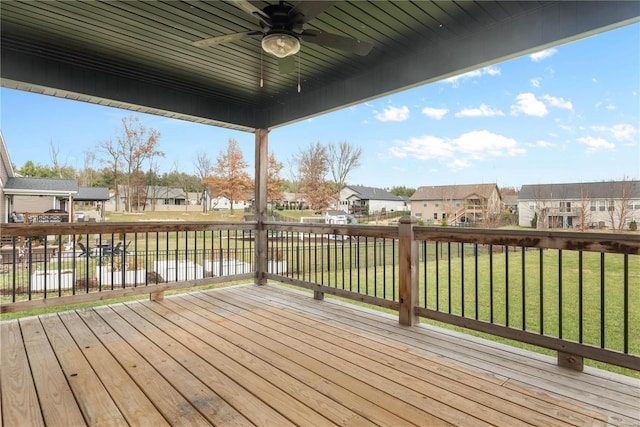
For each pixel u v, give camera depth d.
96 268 7.71
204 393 1.98
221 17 2.88
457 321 2.83
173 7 2.73
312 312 3.64
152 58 3.62
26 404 1.86
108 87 3.98
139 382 2.11
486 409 1.81
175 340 2.82
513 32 2.83
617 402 1.87
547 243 2.36
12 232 3.27
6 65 3.35
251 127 5.27
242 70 3.92
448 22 2.91
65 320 3.35
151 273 7.02
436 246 3.02
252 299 4.19
